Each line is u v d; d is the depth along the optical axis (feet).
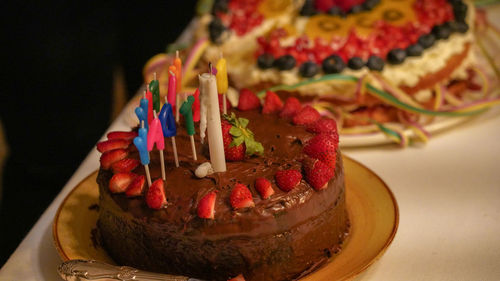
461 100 4.31
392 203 3.28
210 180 2.96
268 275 2.96
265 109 3.34
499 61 4.62
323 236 3.06
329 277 2.95
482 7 5.52
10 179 4.86
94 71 4.99
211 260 2.92
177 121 3.26
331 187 3.04
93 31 4.91
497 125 4.11
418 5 4.32
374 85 3.97
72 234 3.21
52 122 4.98
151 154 3.08
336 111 4.00
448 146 3.95
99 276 2.91
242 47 4.28
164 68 4.61
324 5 4.33
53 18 4.65
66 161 5.00
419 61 4.05
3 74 4.74
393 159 3.87
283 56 4.01
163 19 7.18
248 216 2.87
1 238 4.45
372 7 4.30
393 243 3.30
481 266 3.16
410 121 4.05
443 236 3.32
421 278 3.12
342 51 4.03
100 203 3.17
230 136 3.05
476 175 3.70
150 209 2.93
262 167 3.02
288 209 2.91
